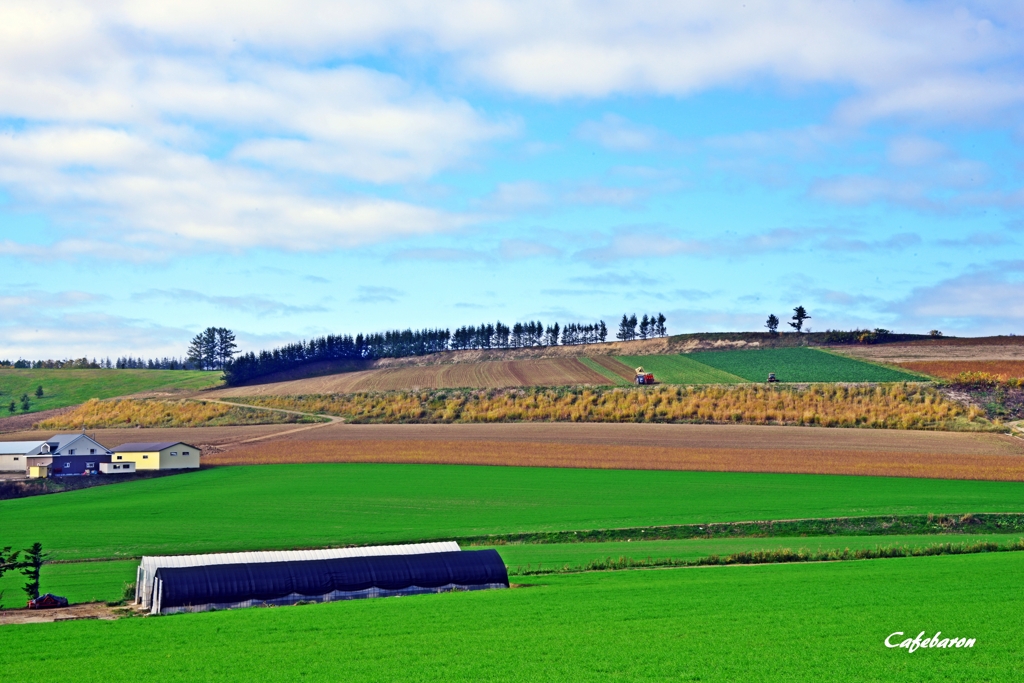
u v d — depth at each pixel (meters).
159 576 44.97
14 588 54.31
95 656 33.84
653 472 95.00
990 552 55.94
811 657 32.56
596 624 37.88
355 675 31.16
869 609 39.47
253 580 45.78
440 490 89.00
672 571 51.72
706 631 36.38
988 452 98.12
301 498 87.00
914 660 32.00
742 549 60.75
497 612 40.56
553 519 74.19
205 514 80.31
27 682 30.69
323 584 46.34
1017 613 38.41
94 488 97.75
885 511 72.12
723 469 94.94
